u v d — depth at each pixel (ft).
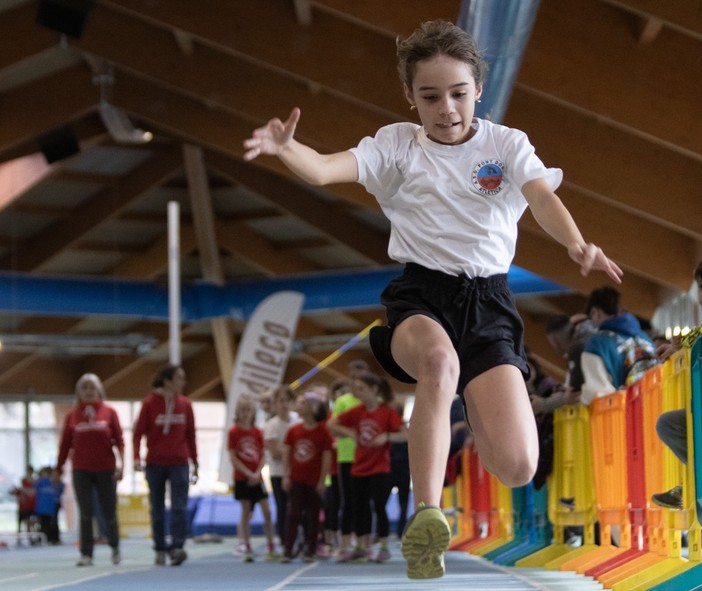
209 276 108.99
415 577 13.73
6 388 121.19
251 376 85.66
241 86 66.13
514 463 14.44
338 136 64.80
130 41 67.31
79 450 48.49
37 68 77.71
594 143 54.75
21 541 107.65
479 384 14.93
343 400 51.60
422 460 13.57
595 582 28.99
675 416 22.74
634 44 46.93
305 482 46.96
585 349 31.91
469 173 15.49
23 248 102.63
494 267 15.44
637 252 63.62
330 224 99.66
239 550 57.06
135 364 123.34
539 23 47.47
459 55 15.14
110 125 81.00
